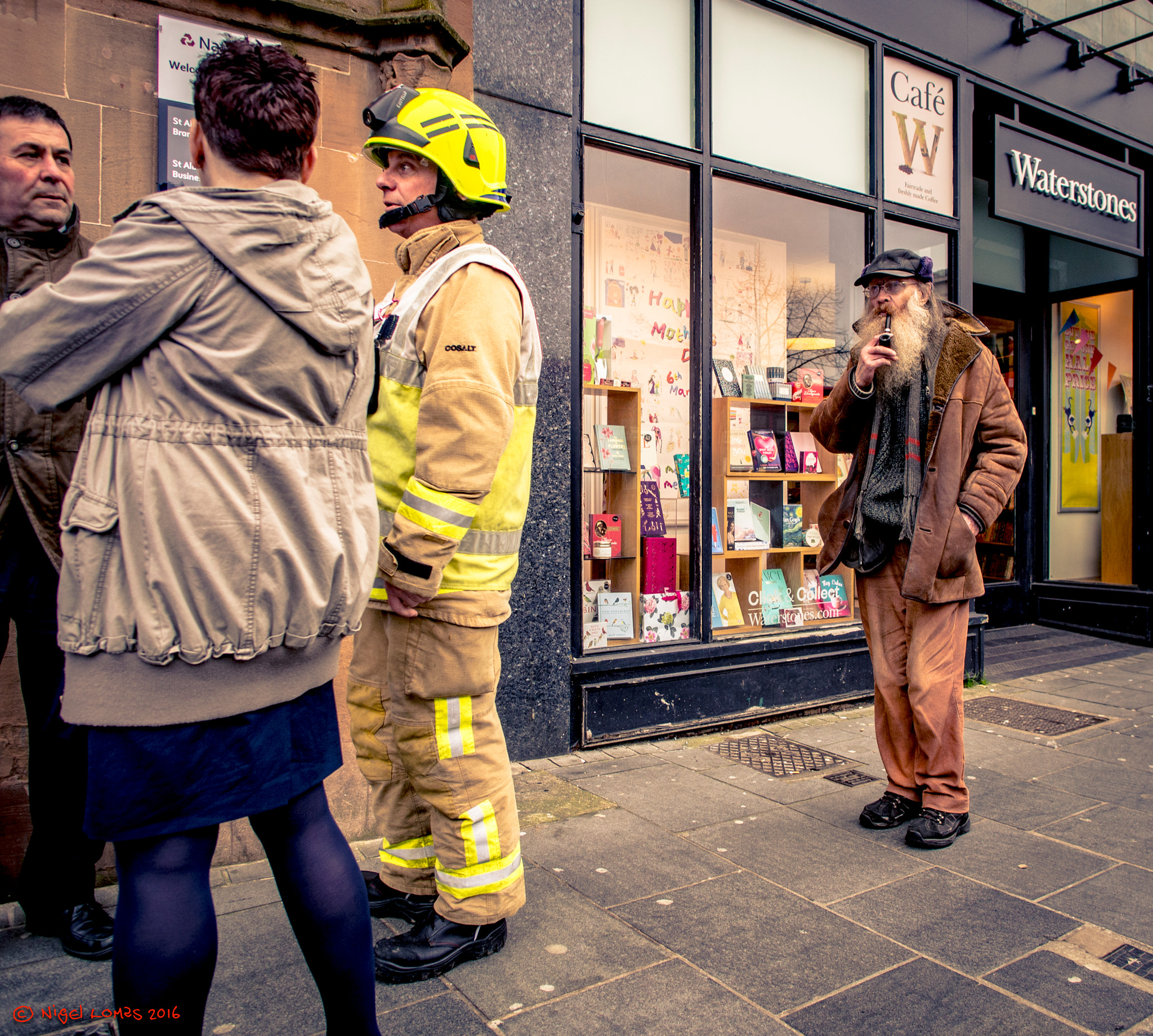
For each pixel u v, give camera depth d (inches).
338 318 53.1
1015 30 221.1
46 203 74.1
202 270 47.6
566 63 142.8
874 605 118.8
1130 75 253.8
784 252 187.6
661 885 95.8
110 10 92.4
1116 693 201.2
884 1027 69.9
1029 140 223.0
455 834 77.5
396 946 76.4
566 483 142.6
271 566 49.9
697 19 166.7
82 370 47.0
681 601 170.6
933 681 110.2
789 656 175.0
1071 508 297.3
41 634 77.0
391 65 107.3
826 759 145.6
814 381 195.6
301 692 53.5
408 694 75.9
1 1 87.4
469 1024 69.1
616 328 163.5
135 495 46.7
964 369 111.0
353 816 107.1
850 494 122.5
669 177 168.1
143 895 48.6
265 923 85.1
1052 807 124.6
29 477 75.0
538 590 139.7
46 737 77.1
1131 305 277.3
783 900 92.7
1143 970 79.7
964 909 91.4
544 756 142.2
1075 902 93.7
